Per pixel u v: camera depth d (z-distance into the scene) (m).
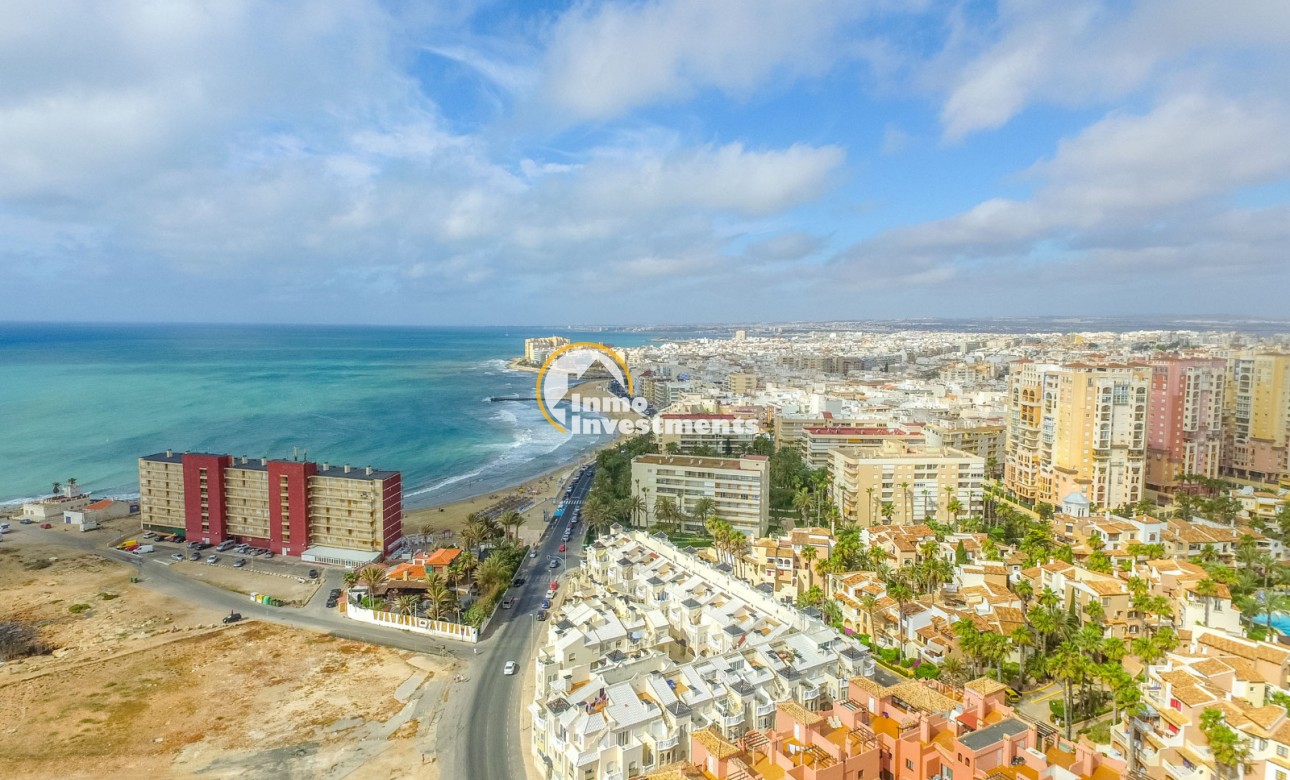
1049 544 171.62
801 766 76.88
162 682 125.75
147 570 183.75
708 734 84.12
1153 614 122.75
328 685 124.81
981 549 168.88
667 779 78.31
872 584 144.75
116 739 108.50
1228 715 83.69
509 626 148.88
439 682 125.75
